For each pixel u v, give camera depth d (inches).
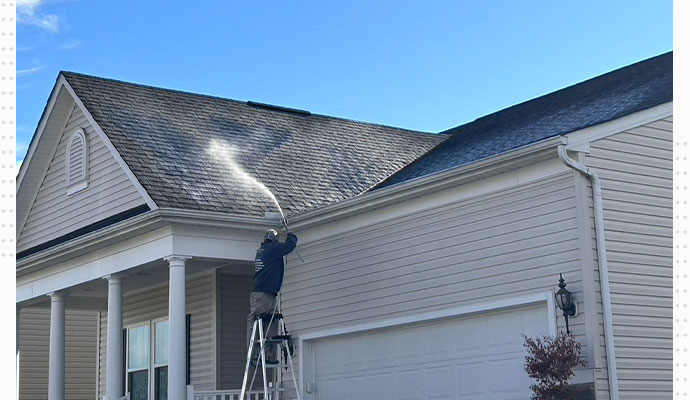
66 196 729.6
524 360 446.3
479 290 468.4
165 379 735.7
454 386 485.7
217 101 786.8
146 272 669.3
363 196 533.0
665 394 426.0
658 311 435.5
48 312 1018.1
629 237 435.8
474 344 477.1
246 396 632.4
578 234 419.5
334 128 815.1
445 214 496.4
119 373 618.8
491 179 469.4
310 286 584.7
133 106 704.4
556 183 436.1
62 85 711.1
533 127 577.9
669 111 469.1
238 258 593.0
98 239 624.4
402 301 515.5
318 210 566.6
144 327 772.0
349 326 549.3
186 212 562.9
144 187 584.7
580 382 406.3
